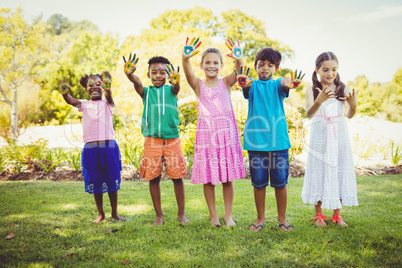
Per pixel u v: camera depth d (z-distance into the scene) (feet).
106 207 11.84
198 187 15.43
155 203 9.91
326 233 8.73
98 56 72.84
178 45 37.24
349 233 8.66
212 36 63.82
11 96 49.67
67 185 16.17
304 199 9.86
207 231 9.05
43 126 55.83
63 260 7.29
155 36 44.75
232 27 62.39
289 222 9.82
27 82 54.65
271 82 9.38
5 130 46.62
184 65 9.39
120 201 12.78
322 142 9.52
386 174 18.62
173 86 9.68
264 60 9.39
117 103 37.70
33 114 55.93
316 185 9.57
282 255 7.40
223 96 9.66
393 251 7.51
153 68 9.93
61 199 13.12
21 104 53.57
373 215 10.41
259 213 9.41
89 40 74.90
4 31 43.70
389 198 12.61
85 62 72.95
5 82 44.52
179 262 7.14
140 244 8.17
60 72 65.51
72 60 72.13
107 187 10.07
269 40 63.16
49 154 19.80
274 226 9.41
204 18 62.39
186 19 62.69
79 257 7.46
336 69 9.55
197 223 9.78
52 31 70.23
